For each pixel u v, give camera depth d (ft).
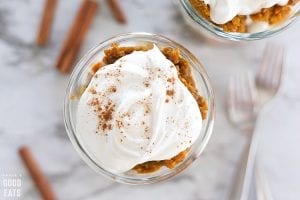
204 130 1.10
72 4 1.20
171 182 1.19
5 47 1.19
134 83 1.01
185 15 1.19
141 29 1.21
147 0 1.21
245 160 1.17
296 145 1.22
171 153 1.03
